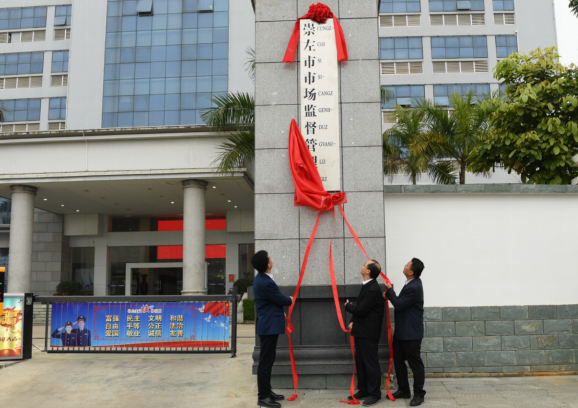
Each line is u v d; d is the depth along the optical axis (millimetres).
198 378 7082
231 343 8539
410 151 14703
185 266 17234
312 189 6859
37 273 24297
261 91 7301
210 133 17172
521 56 10633
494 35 30109
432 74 29797
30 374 7355
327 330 6672
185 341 8547
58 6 31297
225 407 5871
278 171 7086
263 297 5758
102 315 8695
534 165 9758
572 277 7203
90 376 7230
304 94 7215
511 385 6516
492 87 29500
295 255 6879
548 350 7066
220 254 24344
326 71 7262
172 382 6906
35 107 30250
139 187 18844
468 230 7262
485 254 7223
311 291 6695
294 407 5703
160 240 25062
